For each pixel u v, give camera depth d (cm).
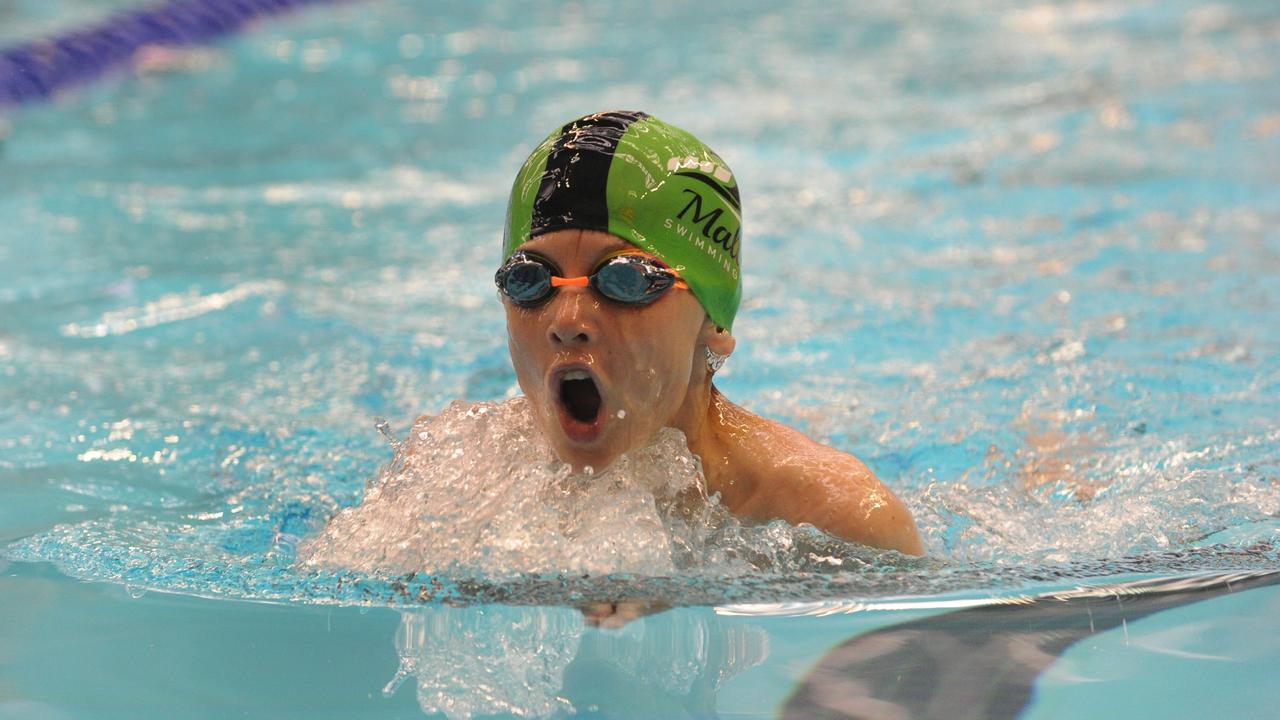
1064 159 2116
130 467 1001
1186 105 2470
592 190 705
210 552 805
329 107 2770
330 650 632
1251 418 1066
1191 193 1870
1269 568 748
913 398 1153
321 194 2067
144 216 1917
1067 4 3934
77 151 2394
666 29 3703
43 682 606
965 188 1967
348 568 737
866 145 2291
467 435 795
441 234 1817
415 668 609
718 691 581
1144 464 977
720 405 818
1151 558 775
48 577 754
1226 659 620
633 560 709
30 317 1440
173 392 1194
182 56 3300
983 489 940
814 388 1185
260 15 3719
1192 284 1465
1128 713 568
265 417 1124
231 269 1634
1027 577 729
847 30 3641
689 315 728
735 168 2155
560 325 681
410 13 3978
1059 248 1638
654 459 746
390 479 798
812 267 1599
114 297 1519
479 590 696
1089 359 1234
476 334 1376
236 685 597
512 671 603
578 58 3284
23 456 1019
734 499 777
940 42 3412
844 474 779
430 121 2625
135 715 571
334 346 1334
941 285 1509
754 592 695
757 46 3412
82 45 3123
